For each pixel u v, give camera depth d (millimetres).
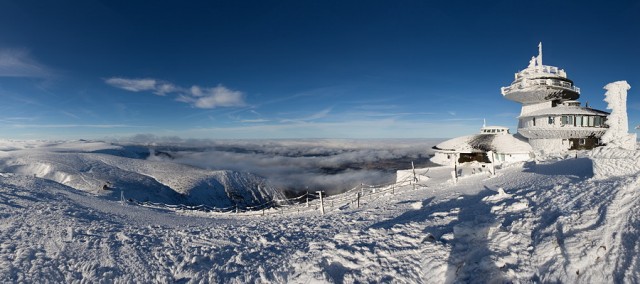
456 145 50625
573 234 8664
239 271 10531
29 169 102062
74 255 12016
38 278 10055
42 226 15242
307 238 13664
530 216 11172
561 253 8031
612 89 20938
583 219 9398
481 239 9969
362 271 9391
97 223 17109
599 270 7152
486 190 19281
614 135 20500
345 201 27344
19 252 11742
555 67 46594
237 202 141875
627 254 7289
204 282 9977
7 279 9820
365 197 27031
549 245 8453
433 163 53156
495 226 10758
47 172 97562
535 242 9047
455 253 9367
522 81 45562
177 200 109062
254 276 9945
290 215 23125
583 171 18734
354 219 16984
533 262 8203
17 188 24000
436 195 20906
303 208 27688
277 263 10758
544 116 42031
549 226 9664
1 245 12352
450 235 10594
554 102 45406
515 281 7699
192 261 11570
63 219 16953
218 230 16281
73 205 21438
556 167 22766
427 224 12625
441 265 8922
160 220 20969
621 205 9391
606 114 39281
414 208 17484
